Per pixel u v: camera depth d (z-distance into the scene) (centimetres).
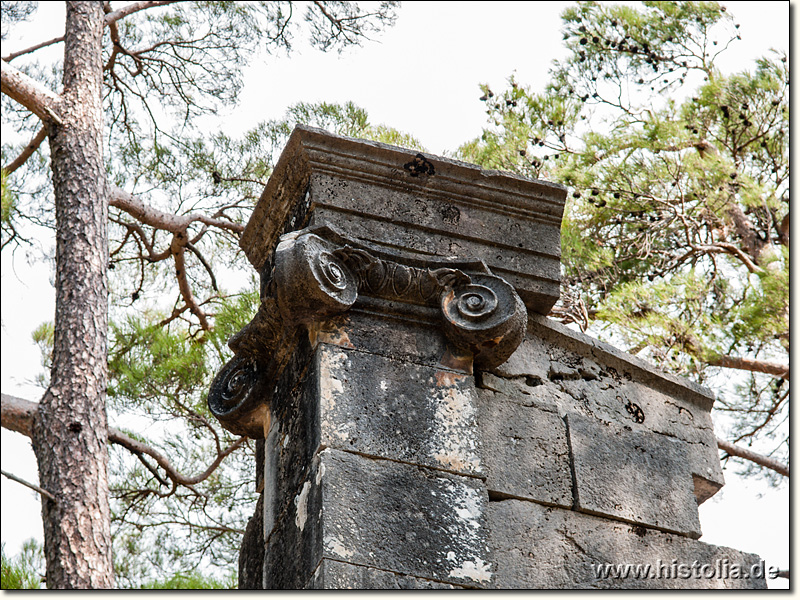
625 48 723
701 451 375
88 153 491
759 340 606
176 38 688
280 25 694
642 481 351
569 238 627
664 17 723
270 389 351
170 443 611
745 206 688
